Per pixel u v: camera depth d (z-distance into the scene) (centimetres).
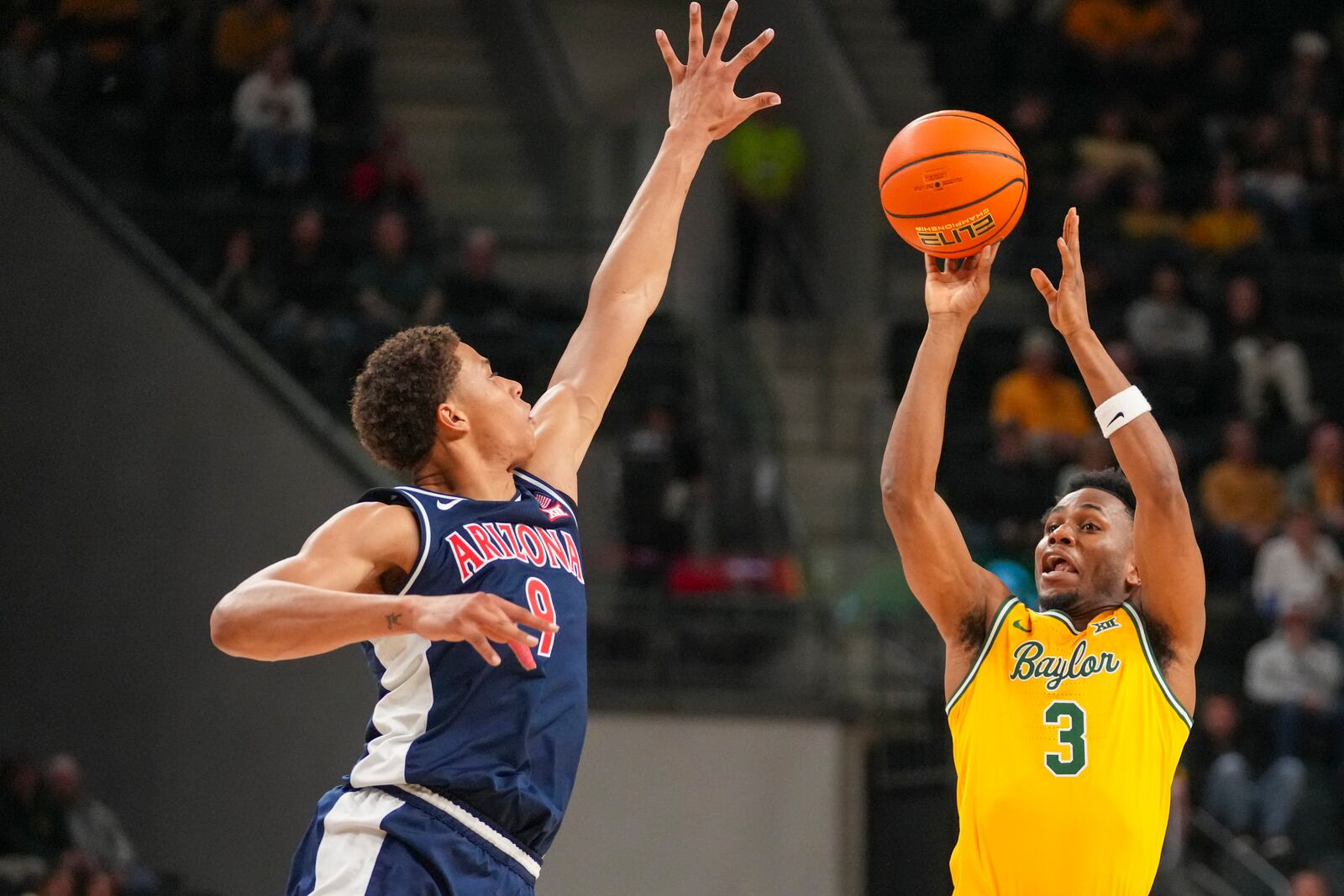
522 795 516
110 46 1922
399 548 523
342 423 1700
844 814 1515
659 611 1586
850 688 1587
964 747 654
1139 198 2280
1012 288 2211
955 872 652
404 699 521
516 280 2127
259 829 1491
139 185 1925
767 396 1891
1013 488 1834
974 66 2436
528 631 528
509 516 545
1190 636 646
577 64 2520
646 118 2338
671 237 653
